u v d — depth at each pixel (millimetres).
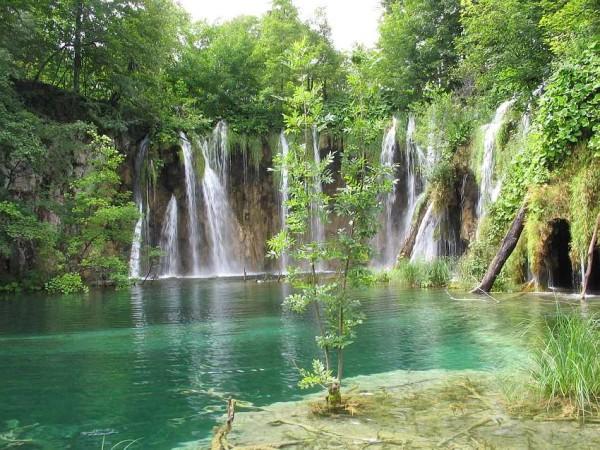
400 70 27859
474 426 3816
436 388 4895
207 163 27953
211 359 6395
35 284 17328
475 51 18531
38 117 19438
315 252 4566
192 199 27000
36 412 4430
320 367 4480
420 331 7992
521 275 12914
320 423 3984
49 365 6156
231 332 8344
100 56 22766
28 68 23875
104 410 4469
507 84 17188
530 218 12172
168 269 26031
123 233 18891
